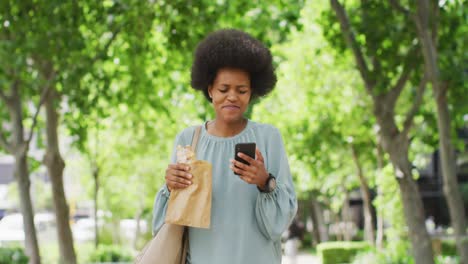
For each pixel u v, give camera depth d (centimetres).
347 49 974
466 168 2392
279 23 1041
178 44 967
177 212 251
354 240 3119
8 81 955
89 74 1092
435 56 836
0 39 949
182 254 264
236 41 259
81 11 920
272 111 1535
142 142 1655
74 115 1142
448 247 1977
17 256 1298
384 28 860
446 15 891
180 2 936
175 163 263
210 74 262
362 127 1455
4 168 3912
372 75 880
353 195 3019
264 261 259
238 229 258
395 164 905
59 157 1086
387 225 2422
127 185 2173
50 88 1023
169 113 1179
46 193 2762
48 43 881
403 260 1340
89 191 2236
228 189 261
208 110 1091
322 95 1429
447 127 883
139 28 976
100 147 1752
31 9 904
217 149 268
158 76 1104
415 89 1084
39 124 1254
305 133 1570
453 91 953
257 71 261
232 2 981
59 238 1080
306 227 3438
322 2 1076
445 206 2791
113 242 2586
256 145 268
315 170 1656
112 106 1150
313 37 1357
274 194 251
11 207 3039
